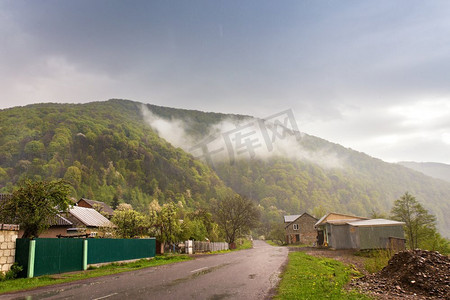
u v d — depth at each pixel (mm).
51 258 18422
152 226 37562
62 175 143500
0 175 128125
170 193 165125
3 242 16641
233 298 10570
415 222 51531
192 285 13359
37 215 23109
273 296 10898
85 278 16484
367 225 40438
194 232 52594
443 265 14242
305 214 91938
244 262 25781
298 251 44000
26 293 11930
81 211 41656
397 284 13688
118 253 24953
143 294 11242
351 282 15281
